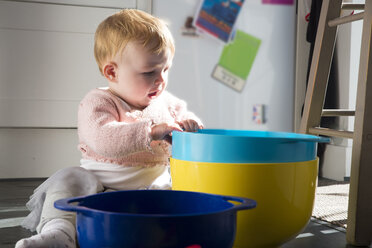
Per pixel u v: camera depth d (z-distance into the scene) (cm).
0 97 195
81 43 203
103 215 57
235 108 239
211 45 235
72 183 101
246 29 238
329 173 212
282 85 244
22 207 135
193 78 234
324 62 132
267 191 79
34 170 203
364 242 99
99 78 206
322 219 124
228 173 80
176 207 74
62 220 87
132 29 107
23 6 196
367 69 100
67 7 201
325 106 216
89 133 103
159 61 108
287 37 243
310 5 237
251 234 80
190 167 85
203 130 111
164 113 118
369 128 100
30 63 198
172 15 230
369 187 100
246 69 239
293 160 82
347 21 118
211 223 58
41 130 203
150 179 113
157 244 56
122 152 99
